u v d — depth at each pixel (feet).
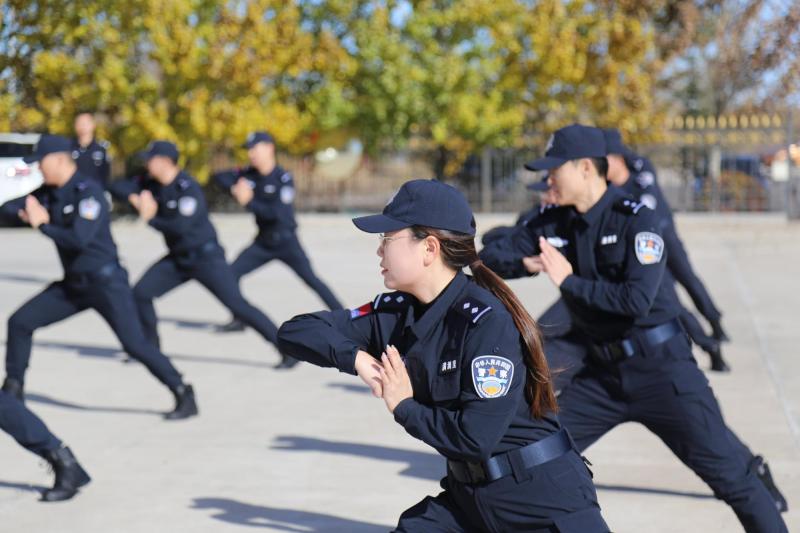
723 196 78.64
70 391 27.32
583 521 10.70
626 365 15.33
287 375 29.37
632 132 81.00
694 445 15.23
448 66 82.58
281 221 32.68
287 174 32.89
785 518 17.63
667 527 17.44
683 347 15.40
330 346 10.80
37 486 19.63
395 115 85.05
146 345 24.09
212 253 28.86
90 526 17.54
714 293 45.50
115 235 73.26
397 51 82.89
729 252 62.59
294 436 23.08
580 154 15.01
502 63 84.43
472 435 10.09
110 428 23.72
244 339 35.01
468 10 83.51
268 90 83.20
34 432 18.40
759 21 81.92
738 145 78.28
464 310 10.26
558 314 22.25
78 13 68.49
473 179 87.10
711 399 15.30
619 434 23.08
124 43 74.49
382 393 10.44
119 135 78.18
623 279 14.88
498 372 10.04
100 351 32.81
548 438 10.75
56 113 72.84
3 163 71.05
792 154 74.33
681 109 107.96
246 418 24.62
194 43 75.20
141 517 17.99
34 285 48.14
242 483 19.86
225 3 76.59
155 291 29.25
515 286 46.93
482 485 10.80
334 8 83.97
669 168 81.20
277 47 77.51
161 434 23.22
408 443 22.57
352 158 87.20
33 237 70.90
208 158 81.15
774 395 26.68
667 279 20.48
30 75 69.15
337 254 62.18
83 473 18.94
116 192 28.60
